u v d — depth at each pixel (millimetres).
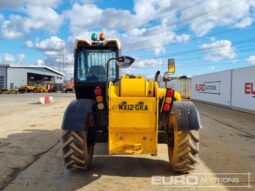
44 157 7887
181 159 6172
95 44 7609
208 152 8461
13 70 83188
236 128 13227
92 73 7648
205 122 15352
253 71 20516
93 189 5578
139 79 6008
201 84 34406
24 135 11203
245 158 7816
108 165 7074
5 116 17703
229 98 25062
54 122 14953
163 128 6516
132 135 5926
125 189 5582
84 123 6074
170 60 6527
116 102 5859
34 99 38781
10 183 5906
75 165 6301
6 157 7879
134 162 7324
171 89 6203
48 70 102312
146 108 5859
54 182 5949
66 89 74812
